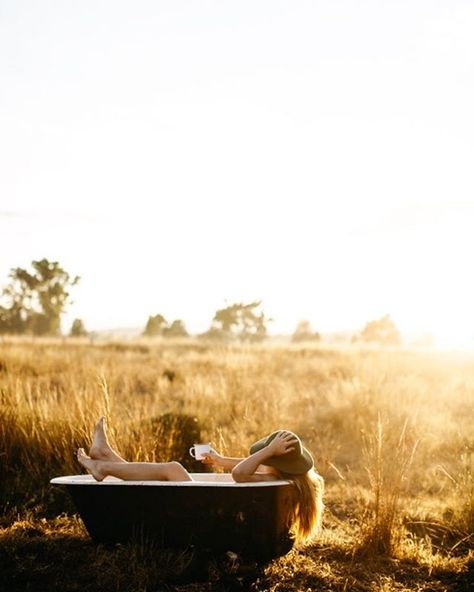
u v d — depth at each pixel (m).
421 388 11.73
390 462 5.62
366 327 46.44
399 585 4.25
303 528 4.52
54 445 6.68
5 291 49.31
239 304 44.28
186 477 4.48
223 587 4.07
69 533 4.98
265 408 8.91
